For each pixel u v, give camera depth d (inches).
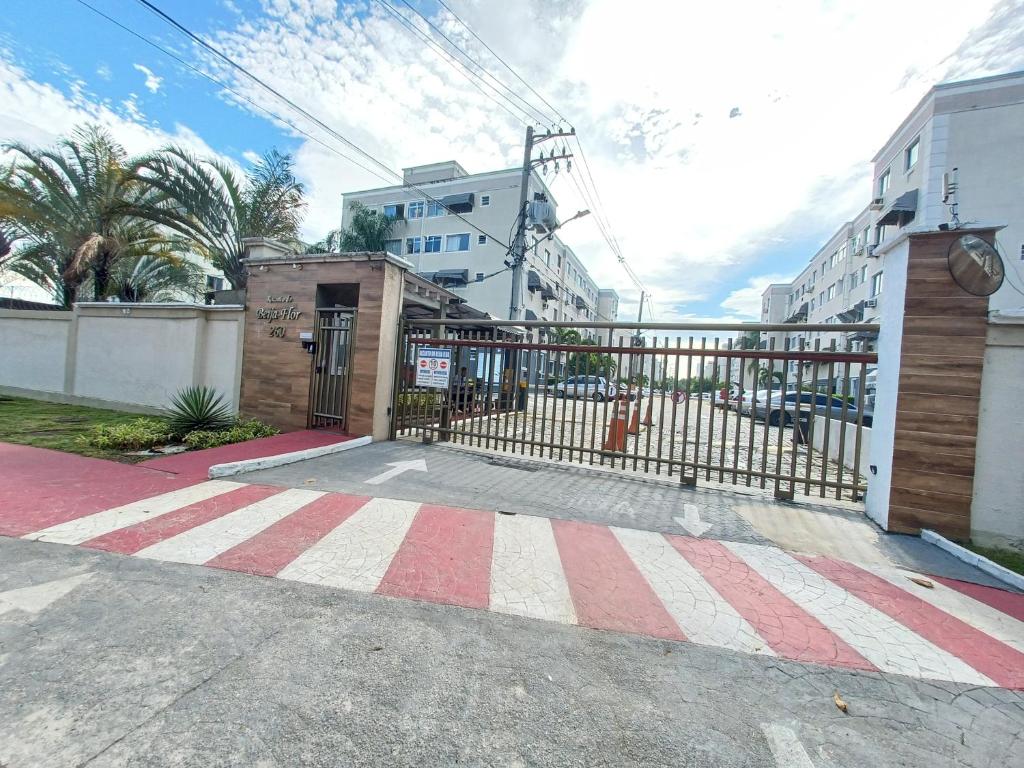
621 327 263.4
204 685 86.4
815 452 394.9
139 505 180.4
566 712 85.4
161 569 131.2
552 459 294.0
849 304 1179.9
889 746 82.1
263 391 356.8
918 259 187.8
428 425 357.1
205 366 381.7
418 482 231.1
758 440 467.8
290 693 85.6
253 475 229.0
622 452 272.7
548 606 123.6
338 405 337.1
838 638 116.2
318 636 104.0
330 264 335.3
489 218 1283.2
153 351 401.4
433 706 84.7
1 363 483.2
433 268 1343.5
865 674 102.5
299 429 342.6
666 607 126.7
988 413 180.1
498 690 90.2
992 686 100.3
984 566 159.8
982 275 179.5
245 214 568.4
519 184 1255.5
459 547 157.3
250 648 98.3
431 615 115.6
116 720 76.9
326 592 123.6
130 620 106.0
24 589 116.6
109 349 423.2
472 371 493.4
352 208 1318.9
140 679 86.9
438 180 1349.7
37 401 441.7
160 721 77.2
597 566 149.4
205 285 776.9
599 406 749.9
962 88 716.0
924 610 132.0
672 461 255.9
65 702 80.1
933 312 185.9
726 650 108.7
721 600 132.4
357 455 281.4
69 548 140.8
